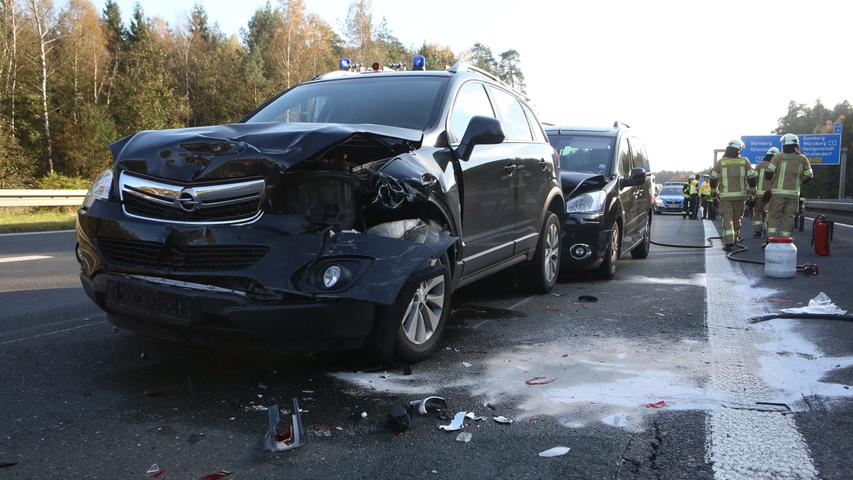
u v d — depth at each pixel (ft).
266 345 10.93
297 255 10.80
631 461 8.98
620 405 11.07
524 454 9.18
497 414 10.65
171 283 11.07
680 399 11.36
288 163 10.98
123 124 147.23
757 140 139.03
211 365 12.96
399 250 11.39
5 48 134.72
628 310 18.85
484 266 16.48
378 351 12.26
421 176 12.39
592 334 15.89
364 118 15.26
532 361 13.55
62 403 10.89
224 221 11.10
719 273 26.96
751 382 12.27
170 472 8.54
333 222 11.35
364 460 8.95
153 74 150.41
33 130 134.72
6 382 11.88
